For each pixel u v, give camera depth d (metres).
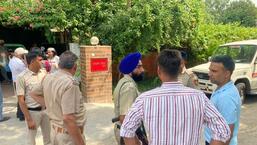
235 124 2.99
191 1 13.13
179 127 2.15
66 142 3.53
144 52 11.89
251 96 11.17
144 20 11.33
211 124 2.23
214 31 14.89
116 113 3.60
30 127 4.85
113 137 6.67
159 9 11.66
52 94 3.48
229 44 10.98
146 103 2.21
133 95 3.43
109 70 9.80
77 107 3.45
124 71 3.53
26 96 4.84
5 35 15.82
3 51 13.68
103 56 9.66
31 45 15.94
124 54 11.80
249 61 10.07
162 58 2.26
